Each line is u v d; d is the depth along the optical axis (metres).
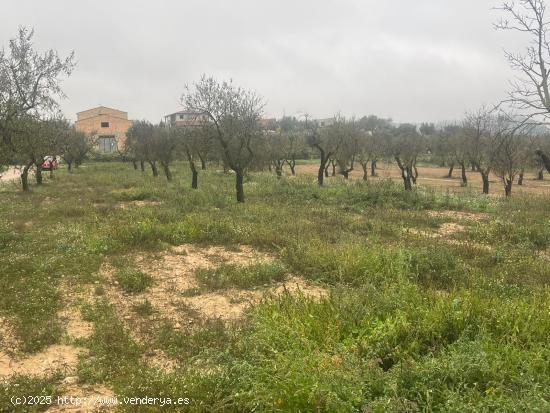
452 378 4.25
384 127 68.00
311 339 5.23
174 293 8.04
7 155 14.02
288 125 57.25
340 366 4.33
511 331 5.21
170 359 5.55
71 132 38.53
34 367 5.30
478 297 6.43
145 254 10.62
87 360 5.41
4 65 13.52
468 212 18.33
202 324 6.54
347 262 8.89
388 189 20.98
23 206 17.64
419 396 4.01
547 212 16.61
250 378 4.36
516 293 7.54
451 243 11.71
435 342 5.15
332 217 15.29
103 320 6.61
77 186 26.25
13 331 6.17
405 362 4.49
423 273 8.65
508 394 4.02
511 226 13.09
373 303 6.34
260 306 6.50
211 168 40.22
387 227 13.43
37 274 8.62
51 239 11.47
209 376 4.69
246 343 5.42
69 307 7.24
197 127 24.11
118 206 18.12
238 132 19.41
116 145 65.75
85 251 10.38
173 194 20.89
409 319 5.67
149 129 34.91
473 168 45.69
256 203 18.52
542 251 11.34
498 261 9.97
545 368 4.39
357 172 45.94
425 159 59.19
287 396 3.96
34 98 14.36
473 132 28.30
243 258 10.45
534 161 30.25
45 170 39.62
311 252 9.80
